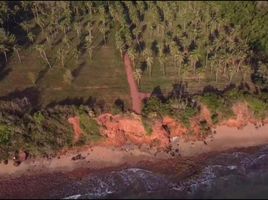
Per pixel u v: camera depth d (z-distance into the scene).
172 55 157.50
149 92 145.75
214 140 137.38
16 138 132.25
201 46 159.88
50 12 183.88
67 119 135.62
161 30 168.38
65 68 157.38
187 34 168.12
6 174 128.88
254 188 123.06
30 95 144.88
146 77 152.38
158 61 159.62
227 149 135.62
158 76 152.88
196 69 153.25
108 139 135.62
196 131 137.50
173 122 137.00
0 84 150.00
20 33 177.50
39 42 170.75
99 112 136.25
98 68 157.50
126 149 134.62
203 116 139.25
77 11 184.50
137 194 122.31
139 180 126.31
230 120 140.25
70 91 146.50
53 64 159.38
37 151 131.88
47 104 141.00
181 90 146.12
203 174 127.69
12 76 153.88
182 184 124.81
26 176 128.38
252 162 131.50
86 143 135.38
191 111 137.12
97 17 183.25
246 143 137.38
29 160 132.00
